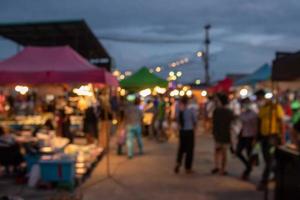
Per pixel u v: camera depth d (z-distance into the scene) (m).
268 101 9.50
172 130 21.56
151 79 17.14
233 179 10.80
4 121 15.62
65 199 8.68
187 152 11.51
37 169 9.88
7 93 21.64
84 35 21.31
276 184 6.89
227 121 11.28
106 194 9.29
